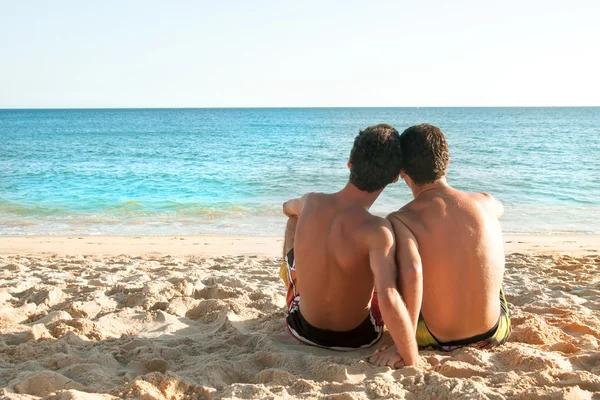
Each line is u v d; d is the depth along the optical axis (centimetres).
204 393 244
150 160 2680
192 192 1628
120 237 1013
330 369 263
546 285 514
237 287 486
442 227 278
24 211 1321
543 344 308
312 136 4884
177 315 387
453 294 277
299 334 313
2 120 9906
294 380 255
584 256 765
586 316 376
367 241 270
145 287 440
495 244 281
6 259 728
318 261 284
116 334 343
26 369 273
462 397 224
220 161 2608
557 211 1322
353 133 5366
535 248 868
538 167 2228
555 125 6969
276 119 10525
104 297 435
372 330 308
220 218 1251
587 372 252
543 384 244
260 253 840
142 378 248
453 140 4062
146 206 1392
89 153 3125
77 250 857
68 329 339
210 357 291
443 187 289
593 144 3534
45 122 8919
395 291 260
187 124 8188
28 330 332
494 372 258
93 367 270
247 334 330
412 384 245
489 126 6712
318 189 1714
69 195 1556
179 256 797
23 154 3055
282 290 487
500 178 1903
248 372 275
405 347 264
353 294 287
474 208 283
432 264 278
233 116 12812
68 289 466
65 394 224
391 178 278
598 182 1784
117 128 6881
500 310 302
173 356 298
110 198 1511
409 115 13000
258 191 1662
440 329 289
